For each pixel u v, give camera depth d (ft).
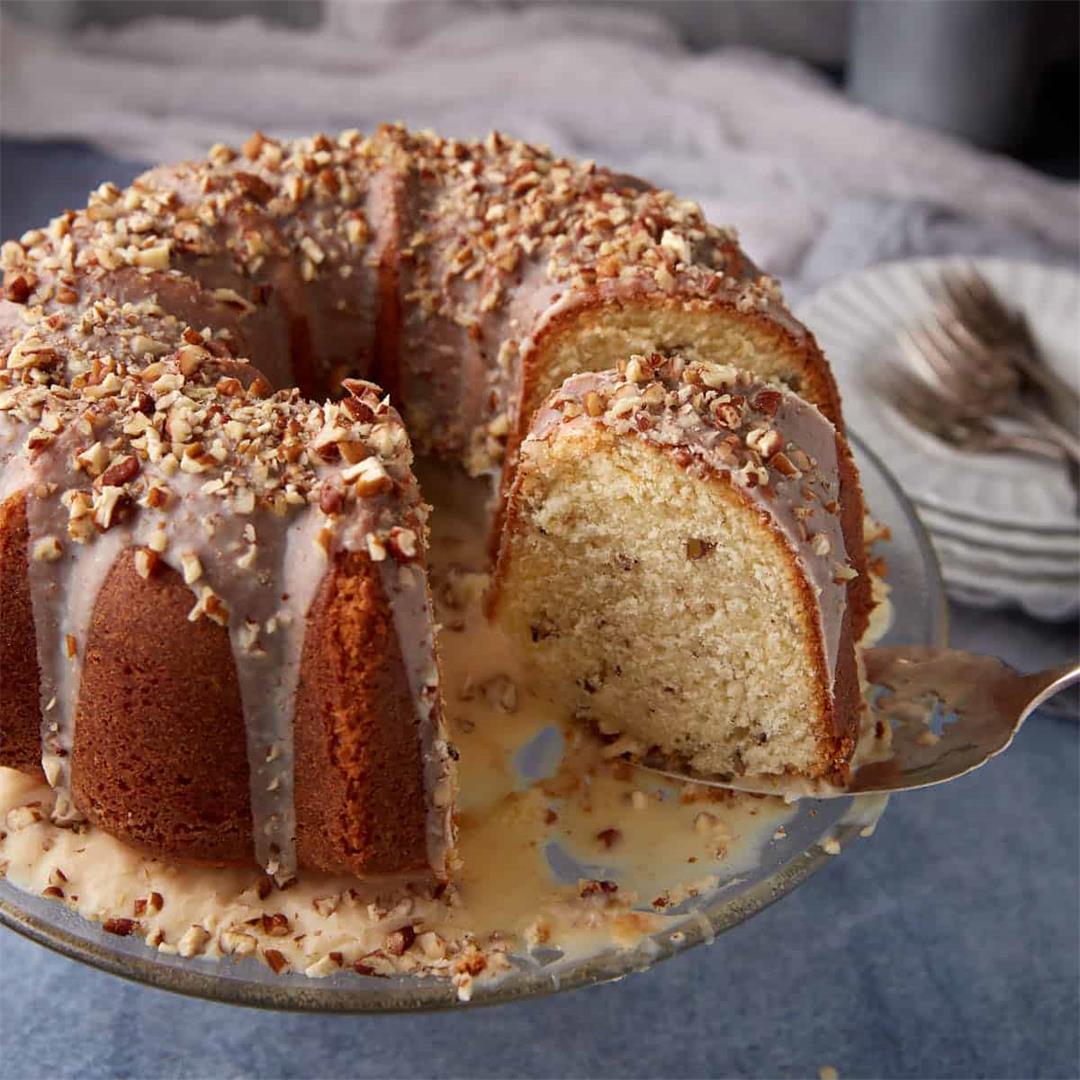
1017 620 1.92
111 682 1.49
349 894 1.52
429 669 1.48
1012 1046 1.62
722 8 2.76
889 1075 1.60
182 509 1.47
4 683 1.54
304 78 2.60
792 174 2.47
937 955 1.69
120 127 2.50
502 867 1.55
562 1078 1.59
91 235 1.76
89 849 1.54
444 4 2.74
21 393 1.56
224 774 1.50
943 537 1.94
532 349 1.73
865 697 1.65
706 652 1.61
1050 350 2.12
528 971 1.46
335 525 1.46
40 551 1.49
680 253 1.74
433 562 1.79
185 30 2.68
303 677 1.48
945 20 2.48
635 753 1.65
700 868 1.55
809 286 2.34
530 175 1.84
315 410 1.55
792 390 1.76
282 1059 1.59
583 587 1.64
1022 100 2.54
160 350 1.64
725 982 1.66
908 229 2.40
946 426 2.03
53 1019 1.61
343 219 1.83
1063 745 1.86
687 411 1.58
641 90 2.60
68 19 2.69
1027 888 1.74
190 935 1.47
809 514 1.56
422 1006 1.44
